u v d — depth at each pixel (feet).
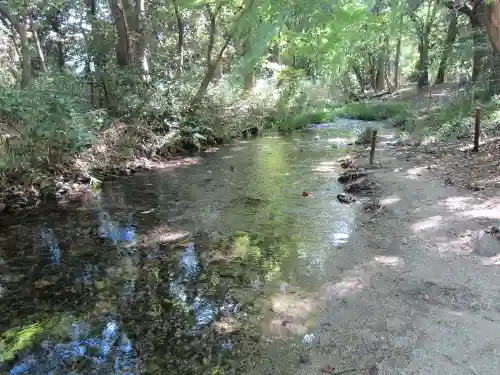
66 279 13.53
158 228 17.84
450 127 31.81
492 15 21.40
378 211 17.87
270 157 32.19
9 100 21.33
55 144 24.26
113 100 32.76
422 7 53.72
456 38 49.70
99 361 9.53
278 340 9.85
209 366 9.14
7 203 20.97
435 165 24.26
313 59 59.62
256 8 26.66
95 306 11.85
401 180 22.07
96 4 46.96
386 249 14.20
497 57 37.76
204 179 26.08
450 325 9.82
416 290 11.47
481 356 8.72
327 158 30.66
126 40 37.29
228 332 10.29
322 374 8.65
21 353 9.90
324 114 55.47
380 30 25.49
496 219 15.49
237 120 42.98
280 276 12.98
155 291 12.51
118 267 14.24
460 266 12.53
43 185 22.86
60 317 11.39
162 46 53.78
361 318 10.44
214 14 40.37
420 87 64.95
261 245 15.47
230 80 47.29
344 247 14.70
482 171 21.50
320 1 22.59
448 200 18.16
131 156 30.07
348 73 88.84
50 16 46.29
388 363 8.80
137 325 10.82
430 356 8.87
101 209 20.74
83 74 33.24
